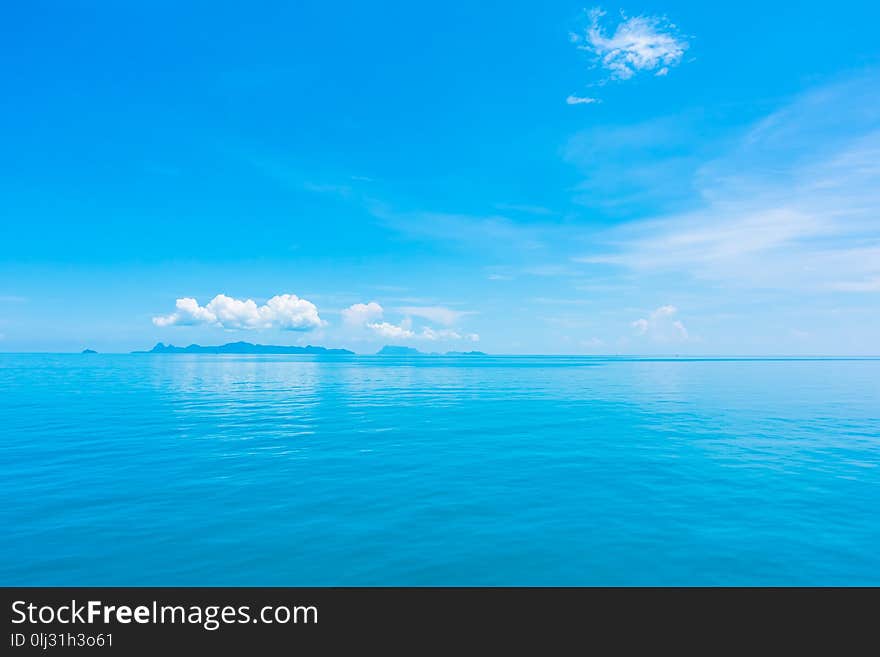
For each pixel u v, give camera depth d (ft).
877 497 38.81
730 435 66.74
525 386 162.61
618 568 26.96
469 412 92.12
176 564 27.37
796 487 41.65
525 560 27.94
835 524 32.99
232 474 46.06
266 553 28.76
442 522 33.60
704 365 395.14
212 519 33.96
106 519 33.83
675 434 67.62
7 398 119.34
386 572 26.61
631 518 34.27
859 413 90.22
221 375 234.38
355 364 431.43
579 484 42.80
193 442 61.93
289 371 284.61
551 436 66.54
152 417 85.15
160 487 41.65
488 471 47.32
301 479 44.39
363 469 48.16
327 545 29.84
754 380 194.80
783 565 27.20
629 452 55.98
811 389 148.46
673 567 27.04
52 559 27.81
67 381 180.04
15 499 38.11
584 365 394.93
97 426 74.59
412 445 60.18
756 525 32.86
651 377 216.13
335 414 89.86
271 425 75.97
